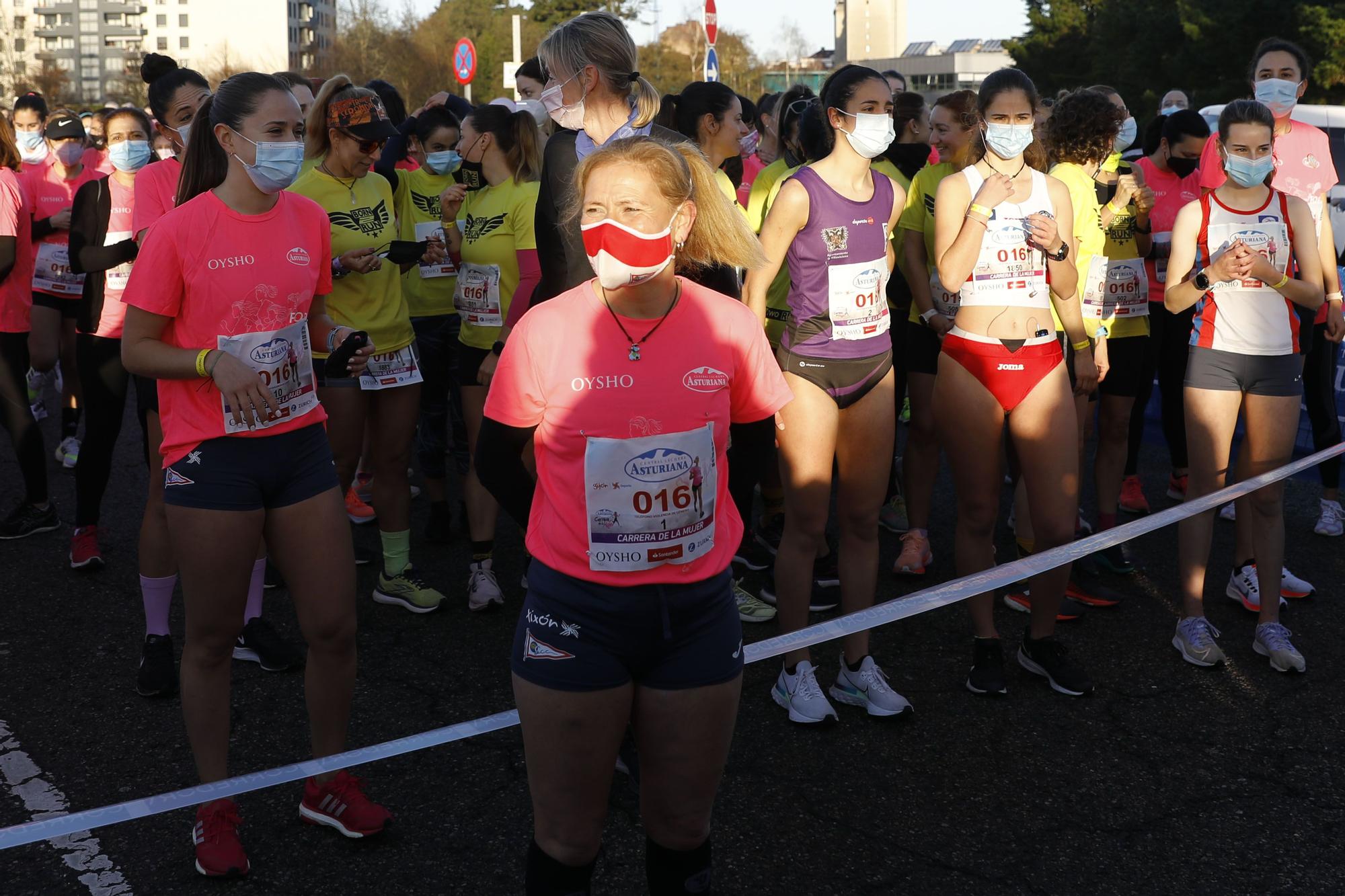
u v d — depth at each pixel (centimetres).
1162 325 617
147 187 443
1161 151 605
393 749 295
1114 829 336
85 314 515
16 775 363
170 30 16512
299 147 295
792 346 384
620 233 220
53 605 503
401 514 501
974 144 403
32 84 9881
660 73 6988
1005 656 457
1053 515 405
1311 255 437
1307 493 667
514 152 498
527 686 232
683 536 229
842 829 335
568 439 228
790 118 579
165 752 379
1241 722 401
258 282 298
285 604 507
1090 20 4241
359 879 311
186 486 297
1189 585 453
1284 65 528
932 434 538
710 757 238
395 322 473
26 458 589
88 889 305
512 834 332
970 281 398
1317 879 312
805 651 404
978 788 358
